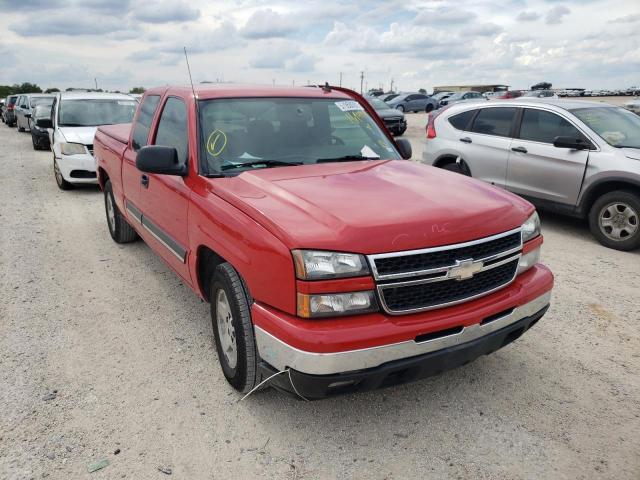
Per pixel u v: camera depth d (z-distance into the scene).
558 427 3.10
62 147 9.68
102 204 8.93
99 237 6.91
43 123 10.66
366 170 3.71
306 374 2.57
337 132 4.29
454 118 8.54
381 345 2.58
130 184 5.27
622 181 6.32
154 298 4.92
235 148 3.82
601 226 6.61
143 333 4.23
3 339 4.10
